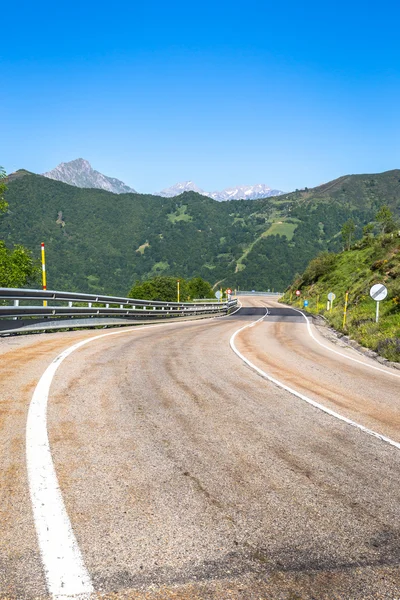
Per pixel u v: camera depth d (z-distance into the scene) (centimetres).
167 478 331
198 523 267
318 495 317
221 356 1054
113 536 247
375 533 266
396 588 214
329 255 6831
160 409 531
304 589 210
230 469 357
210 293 10431
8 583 204
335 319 2823
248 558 233
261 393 670
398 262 3297
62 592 200
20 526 254
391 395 741
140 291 8644
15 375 670
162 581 211
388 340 1447
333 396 693
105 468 344
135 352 1012
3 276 2630
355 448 436
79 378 675
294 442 441
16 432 418
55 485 308
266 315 4053
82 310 1627
